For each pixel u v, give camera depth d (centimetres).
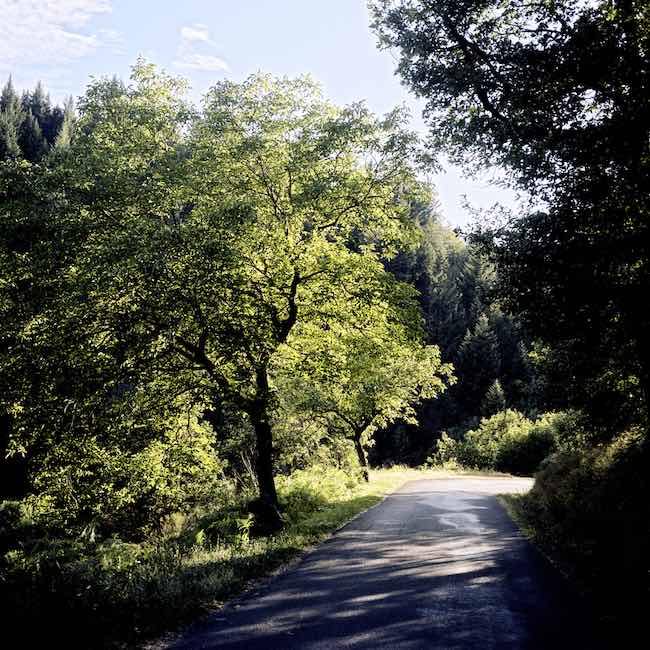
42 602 612
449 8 1088
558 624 635
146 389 1504
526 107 987
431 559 1028
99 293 1216
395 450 7381
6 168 1302
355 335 1633
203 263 1148
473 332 9175
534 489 1930
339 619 669
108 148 1414
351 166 1589
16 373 1281
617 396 1162
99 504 1620
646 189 826
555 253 901
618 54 848
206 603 744
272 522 1399
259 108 1463
